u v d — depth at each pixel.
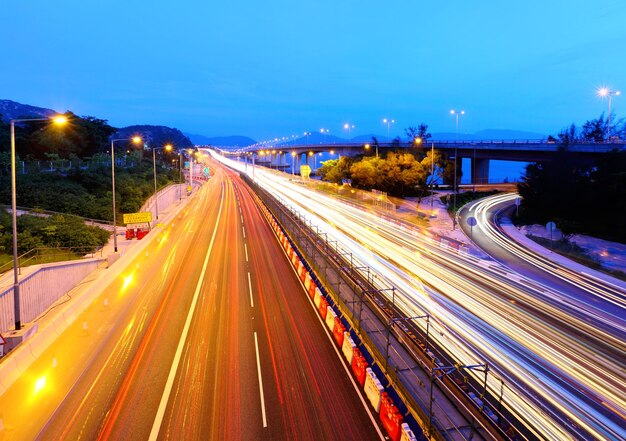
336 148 134.50
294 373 15.44
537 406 12.67
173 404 13.53
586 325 19.47
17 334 16.94
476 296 23.23
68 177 55.53
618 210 40.16
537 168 50.19
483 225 46.94
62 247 32.41
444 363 14.88
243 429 12.34
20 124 89.62
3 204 40.81
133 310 21.91
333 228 44.44
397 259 31.64
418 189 65.75
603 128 74.50
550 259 33.03
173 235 44.28
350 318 18.19
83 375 15.37
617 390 13.80
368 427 12.48
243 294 24.28
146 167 92.69
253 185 95.81
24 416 12.91
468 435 10.50
